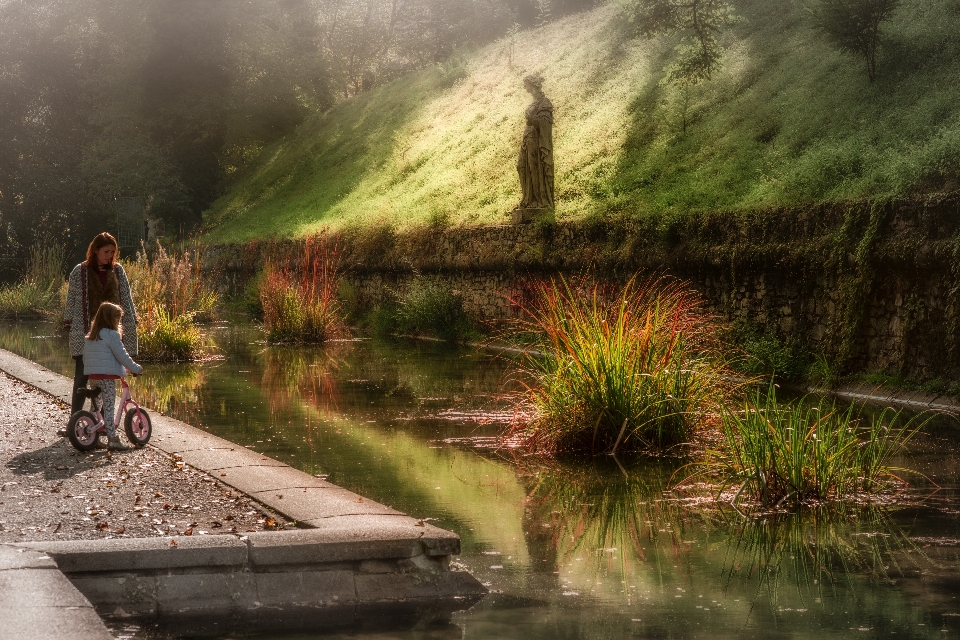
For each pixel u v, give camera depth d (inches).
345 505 243.3
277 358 693.3
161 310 705.0
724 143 781.9
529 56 1416.1
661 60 1079.6
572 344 353.7
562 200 861.8
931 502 269.6
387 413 436.5
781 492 273.6
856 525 247.0
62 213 1823.3
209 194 1780.3
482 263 834.2
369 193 1270.9
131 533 223.9
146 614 184.7
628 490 286.7
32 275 1295.5
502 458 335.0
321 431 389.1
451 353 724.0
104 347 334.6
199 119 1726.1
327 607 189.0
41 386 496.7
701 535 238.7
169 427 374.6
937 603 185.0
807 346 553.6
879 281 514.9
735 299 600.4
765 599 188.7
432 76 1635.1
